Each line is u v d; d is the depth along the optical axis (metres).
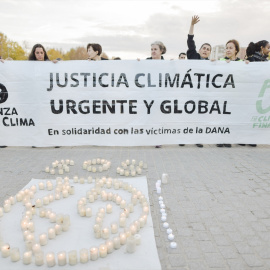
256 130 6.65
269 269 2.55
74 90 6.36
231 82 6.42
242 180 4.77
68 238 2.99
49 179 4.75
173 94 6.45
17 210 3.60
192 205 3.81
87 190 4.24
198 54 6.73
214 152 6.50
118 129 6.58
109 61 6.30
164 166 5.47
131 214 3.48
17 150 6.62
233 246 2.89
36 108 6.39
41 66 6.25
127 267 2.52
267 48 6.88
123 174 5.01
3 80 6.25
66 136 6.56
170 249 2.83
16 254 2.60
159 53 6.55
